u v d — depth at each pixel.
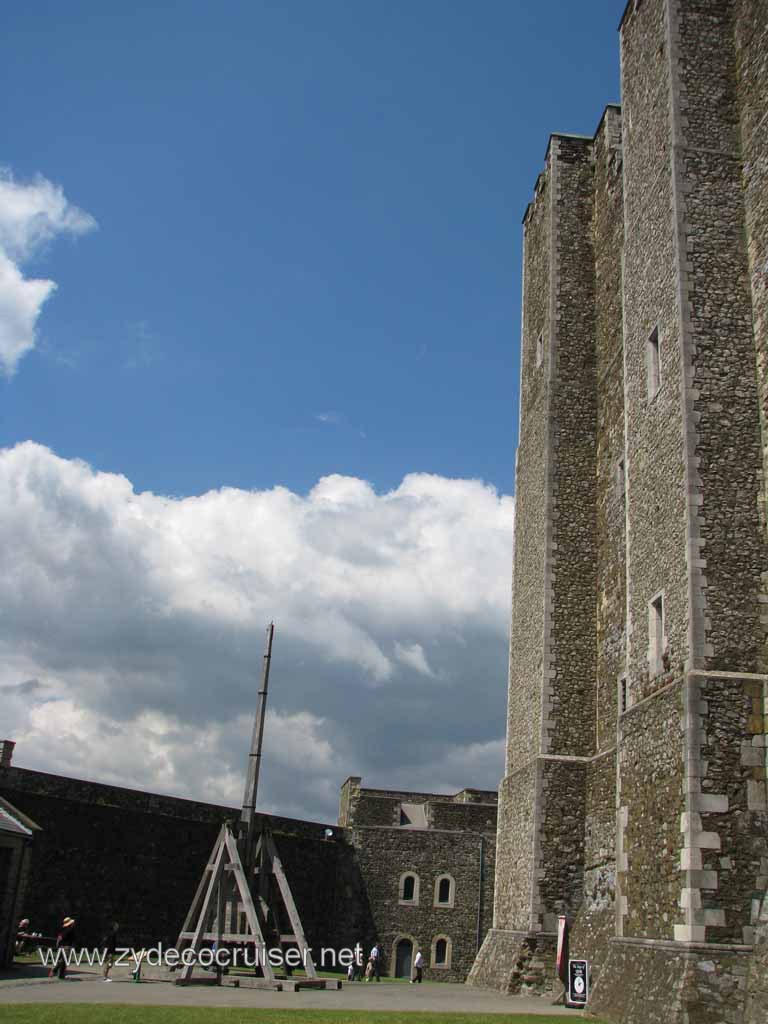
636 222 16.92
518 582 23.91
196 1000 14.20
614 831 18.02
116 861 26.95
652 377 15.48
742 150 15.55
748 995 11.20
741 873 11.89
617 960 13.65
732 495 13.70
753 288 14.69
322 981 18.66
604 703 19.92
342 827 37.41
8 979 16.12
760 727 12.46
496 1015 13.43
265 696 20.16
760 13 15.51
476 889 36.91
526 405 25.00
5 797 24.55
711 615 13.13
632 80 17.83
